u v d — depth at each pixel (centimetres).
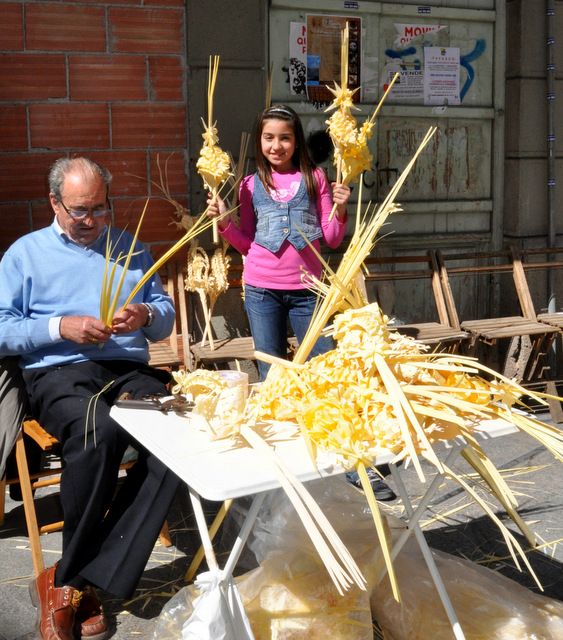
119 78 448
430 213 550
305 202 371
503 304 576
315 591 245
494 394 229
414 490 380
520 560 317
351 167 358
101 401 282
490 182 564
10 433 302
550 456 425
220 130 475
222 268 443
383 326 229
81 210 301
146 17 447
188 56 460
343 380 221
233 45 468
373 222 269
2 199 434
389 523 294
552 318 503
